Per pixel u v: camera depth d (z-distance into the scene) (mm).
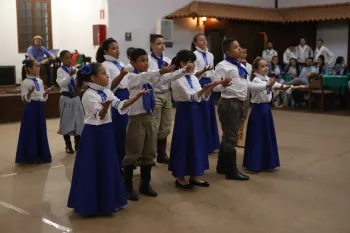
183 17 11680
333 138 7027
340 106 11133
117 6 10672
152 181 4691
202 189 4395
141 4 11070
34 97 5465
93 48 11094
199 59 5734
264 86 4715
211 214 3709
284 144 6578
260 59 5023
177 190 4375
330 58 12141
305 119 9133
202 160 4359
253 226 3445
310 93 10523
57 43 12305
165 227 3436
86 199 3584
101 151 3609
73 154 6078
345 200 4051
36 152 5500
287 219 3590
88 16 11148
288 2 13859
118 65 4621
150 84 3971
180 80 4168
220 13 12023
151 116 4023
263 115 4957
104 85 3600
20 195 4301
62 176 4984
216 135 6027
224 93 4613
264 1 13734
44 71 10320
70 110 5988
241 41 12867
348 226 3441
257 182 4629
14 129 8141
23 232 3381
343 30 13016
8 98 8883
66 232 3373
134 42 11039
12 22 11875
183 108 4258
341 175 4891
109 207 3619
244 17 12414
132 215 3699
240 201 4035
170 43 11602
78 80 3645
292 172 5020
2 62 11828
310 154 5918
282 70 12891
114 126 4488
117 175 3699
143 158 4137
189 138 4273
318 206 3893
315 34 13648
